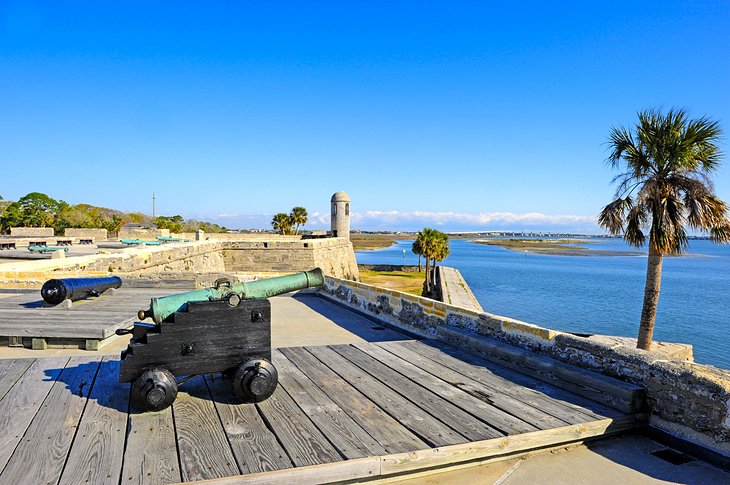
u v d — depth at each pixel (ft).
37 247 80.38
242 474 8.95
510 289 168.76
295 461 9.48
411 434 10.91
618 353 13.46
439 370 16.03
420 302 23.68
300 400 12.95
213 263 83.87
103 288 28.86
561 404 13.05
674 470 10.74
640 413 12.42
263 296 13.87
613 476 10.46
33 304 25.79
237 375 12.29
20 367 15.53
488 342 17.49
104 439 10.36
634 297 150.71
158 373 11.59
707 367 12.05
